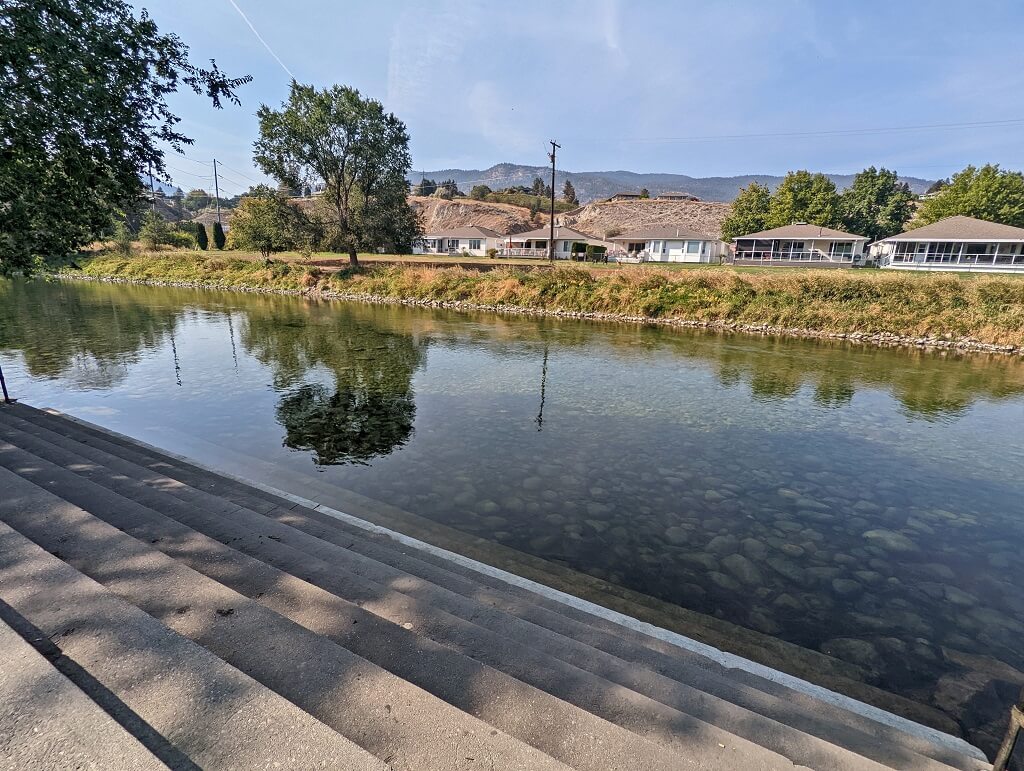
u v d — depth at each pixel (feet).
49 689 4.64
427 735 4.98
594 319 75.72
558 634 8.72
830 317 65.10
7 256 19.86
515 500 19.69
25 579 6.66
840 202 199.31
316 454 23.76
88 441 19.38
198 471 17.22
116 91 18.74
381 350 49.39
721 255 179.52
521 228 313.32
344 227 115.44
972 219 134.82
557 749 5.28
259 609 6.86
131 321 64.59
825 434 28.84
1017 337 56.34
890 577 15.53
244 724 4.64
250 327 61.52
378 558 11.98
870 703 10.39
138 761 3.98
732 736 5.98
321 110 110.11
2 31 15.06
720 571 15.44
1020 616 13.87
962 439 28.55
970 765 7.06
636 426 29.22
